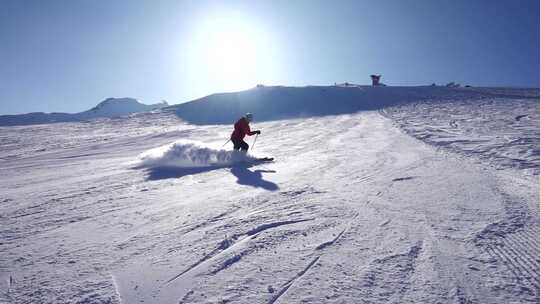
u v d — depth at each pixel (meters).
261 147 12.71
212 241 3.77
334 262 3.20
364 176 7.02
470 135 12.77
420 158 9.03
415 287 2.76
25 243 3.89
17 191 6.76
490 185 6.06
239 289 2.79
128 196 5.98
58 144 19.27
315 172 7.59
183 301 2.64
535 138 10.94
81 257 3.47
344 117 25.30
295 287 2.79
